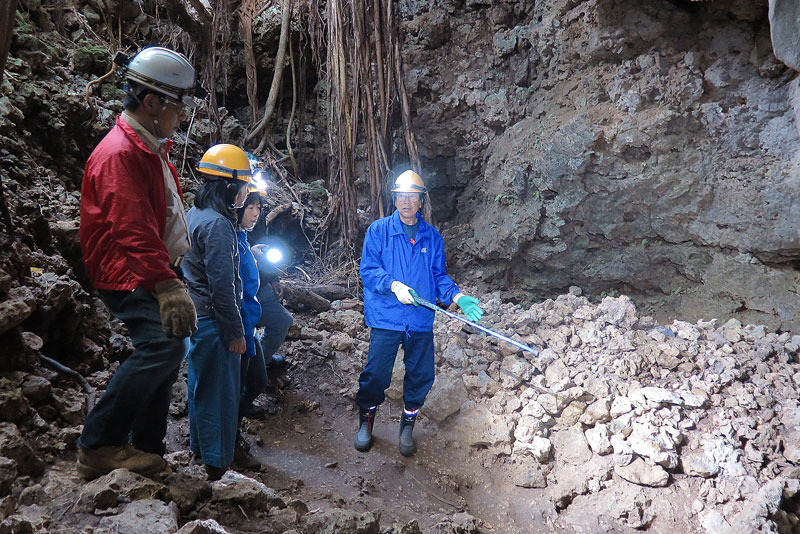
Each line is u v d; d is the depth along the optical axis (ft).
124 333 13.26
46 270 11.14
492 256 20.66
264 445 12.83
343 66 19.74
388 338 12.57
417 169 21.20
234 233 9.77
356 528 8.56
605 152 18.66
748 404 13.69
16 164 12.96
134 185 7.48
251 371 11.94
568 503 12.59
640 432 12.91
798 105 16.79
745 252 17.83
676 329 16.69
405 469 12.87
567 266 20.17
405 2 22.41
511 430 13.46
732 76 17.95
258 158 21.49
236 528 8.44
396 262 12.67
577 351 15.44
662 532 11.84
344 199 20.24
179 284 7.65
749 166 17.44
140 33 21.26
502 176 20.39
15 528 6.57
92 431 8.08
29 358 9.68
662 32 18.57
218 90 22.49
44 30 17.33
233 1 22.18
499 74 21.59
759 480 12.32
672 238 18.78
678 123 18.06
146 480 8.09
